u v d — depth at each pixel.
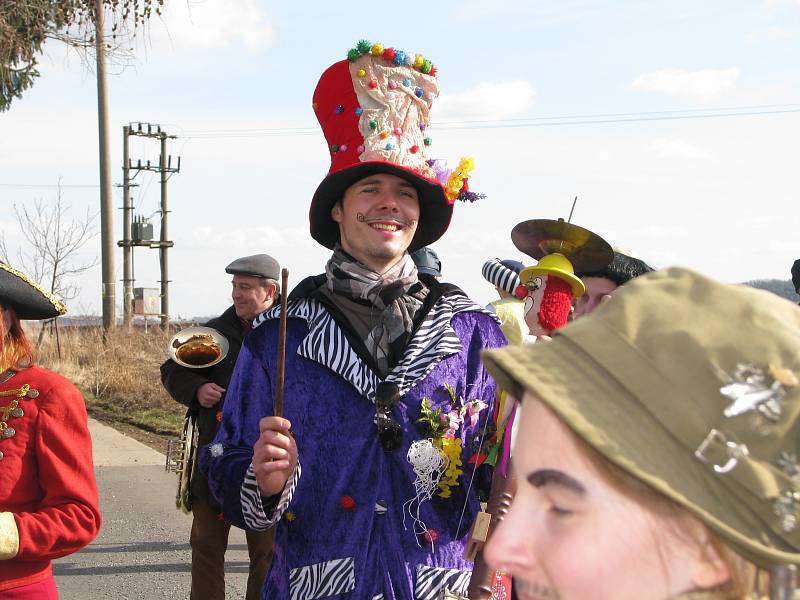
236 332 5.89
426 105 3.12
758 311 0.99
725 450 0.93
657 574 0.97
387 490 2.74
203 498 5.26
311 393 2.81
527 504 1.05
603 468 0.98
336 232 3.31
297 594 2.71
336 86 3.09
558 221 3.04
